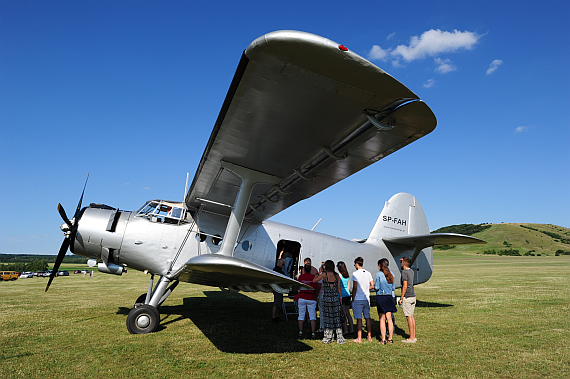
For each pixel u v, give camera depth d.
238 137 4.88
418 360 5.18
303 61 3.03
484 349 5.76
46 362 5.01
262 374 4.58
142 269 8.12
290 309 10.58
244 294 14.30
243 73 3.37
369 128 4.15
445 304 10.72
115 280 23.20
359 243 10.76
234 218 6.13
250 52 3.02
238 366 4.89
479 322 7.91
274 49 2.92
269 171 6.07
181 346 5.90
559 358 5.25
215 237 8.39
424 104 3.47
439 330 7.14
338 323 6.19
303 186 6.79
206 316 8.80
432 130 4.04
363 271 6.53
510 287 15.54
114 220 7.98
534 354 5.46
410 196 12.11
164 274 7.81
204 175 6.62
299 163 5.64
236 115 4.24
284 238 9.50
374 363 5.05
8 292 15.16
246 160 5.72
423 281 11.73
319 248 9.88
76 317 8.57
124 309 9.86
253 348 5.82
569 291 13.60
